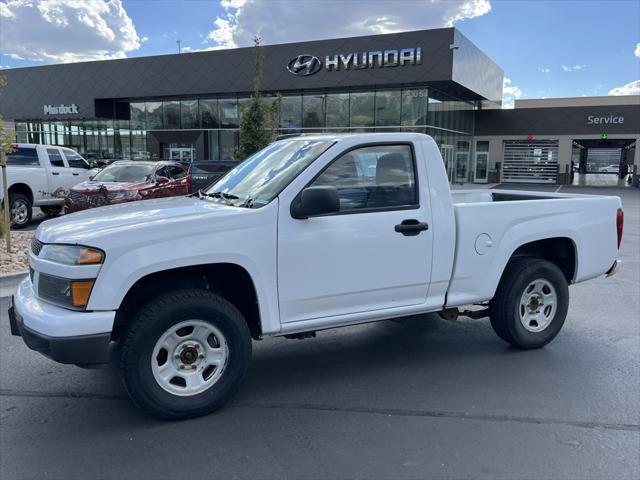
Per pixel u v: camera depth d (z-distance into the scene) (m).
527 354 5.20
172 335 3.79
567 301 5.35
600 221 5.50
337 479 3.16
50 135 41.44
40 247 3.89
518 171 38.72
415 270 4.47
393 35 28.19
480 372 4.75
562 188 34.03
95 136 39.75
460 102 35.12
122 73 35.88
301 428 3.76
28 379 4.60
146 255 3.60
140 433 3.70
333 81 29.91
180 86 34.22
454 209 4.64
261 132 15.59
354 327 6.06
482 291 4.83
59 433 3.70
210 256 3.73
